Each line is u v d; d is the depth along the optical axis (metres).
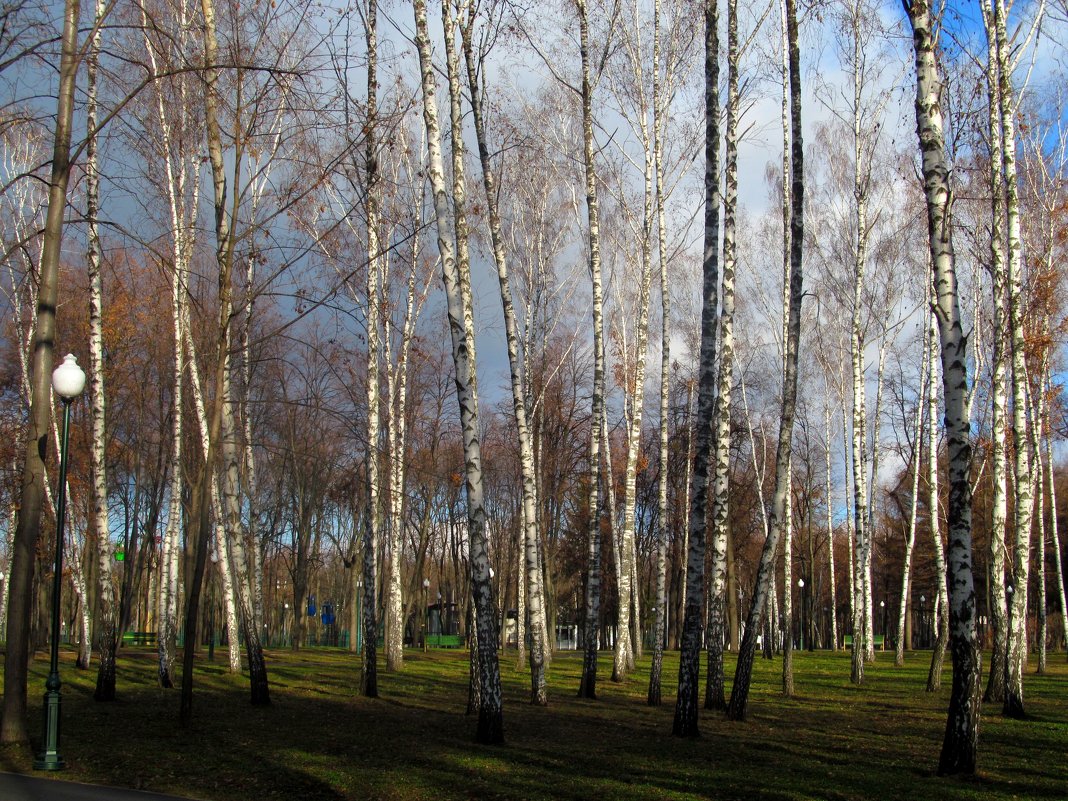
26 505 13.63
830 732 16.16
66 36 14.26
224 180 17.16
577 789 10.62
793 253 18.77
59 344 30.64
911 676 30.91
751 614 18.27
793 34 18.44
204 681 24.91
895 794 10.33
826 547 72.25
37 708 18.02
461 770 11.84
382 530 38.91
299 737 14.67
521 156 25.47
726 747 14.11
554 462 40.88
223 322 16.17
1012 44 19.39
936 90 12.12
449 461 46.78
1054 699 22.80
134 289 30.80
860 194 28.80
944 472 45.69
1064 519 52.97
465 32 18.61
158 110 20.77
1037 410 26.34
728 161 18.42
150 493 41.22
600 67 21.94
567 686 26.19
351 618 47.53
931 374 29.91
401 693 22.80
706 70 16.61
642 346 27.00
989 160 22.33
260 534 44.62
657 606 22.00
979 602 47.56
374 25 18.95
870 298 32.44
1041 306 24.56
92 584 38.88
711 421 16.09
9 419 31.33
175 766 12.00
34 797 9.73
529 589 20.91
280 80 14.80
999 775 11.62
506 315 20.48
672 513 48.28
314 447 36.53
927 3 12.20
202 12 17.89
